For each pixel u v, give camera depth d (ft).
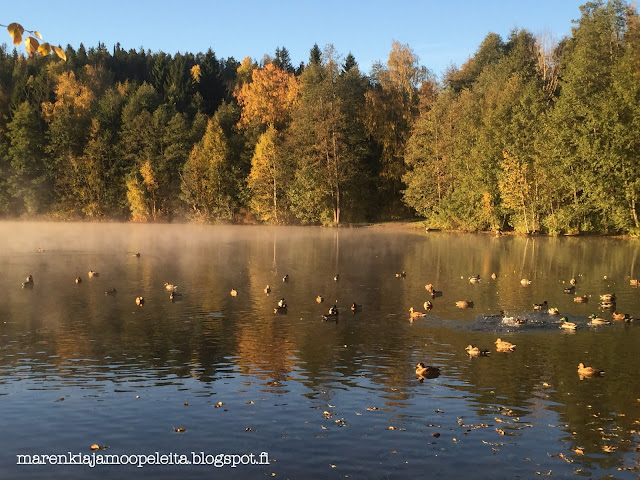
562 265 158.61
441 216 296.30
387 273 146.00
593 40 268.21
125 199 379.14
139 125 373.20
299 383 60.54
